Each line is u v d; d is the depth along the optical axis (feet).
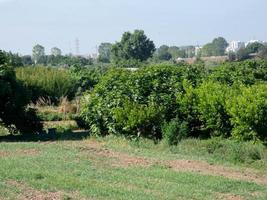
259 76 102.42
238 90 65.87
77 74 157.58
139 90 69.26
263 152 54.60
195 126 68.90
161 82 70.85
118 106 68.95
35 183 39.52
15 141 66.39
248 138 58.34
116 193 37.91
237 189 41.55
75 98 129.18
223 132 64.08
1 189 37.65
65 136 71.46
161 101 68.49
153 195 37.86
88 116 71.36
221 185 42.22
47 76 132.98
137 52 346.33
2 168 44.24
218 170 49.08
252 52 340.59
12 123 77.15
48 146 59.16
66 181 40.42
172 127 62.08
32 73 137.18
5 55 78.69
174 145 60.39
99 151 56.70
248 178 46.34
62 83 131.44
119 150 58.08
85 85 151.84
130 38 348.59
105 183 41.06
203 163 51.96
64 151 55.47
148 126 66.54
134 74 71.10
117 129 68.44
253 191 41.45
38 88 124.88
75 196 36.88
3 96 74.79
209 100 64.59
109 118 69.15
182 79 72.49
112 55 356.59
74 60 330.13
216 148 57.00
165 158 53.62
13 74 75.97
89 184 40.11
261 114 56.70
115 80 71.77
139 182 41.83
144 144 61.77
